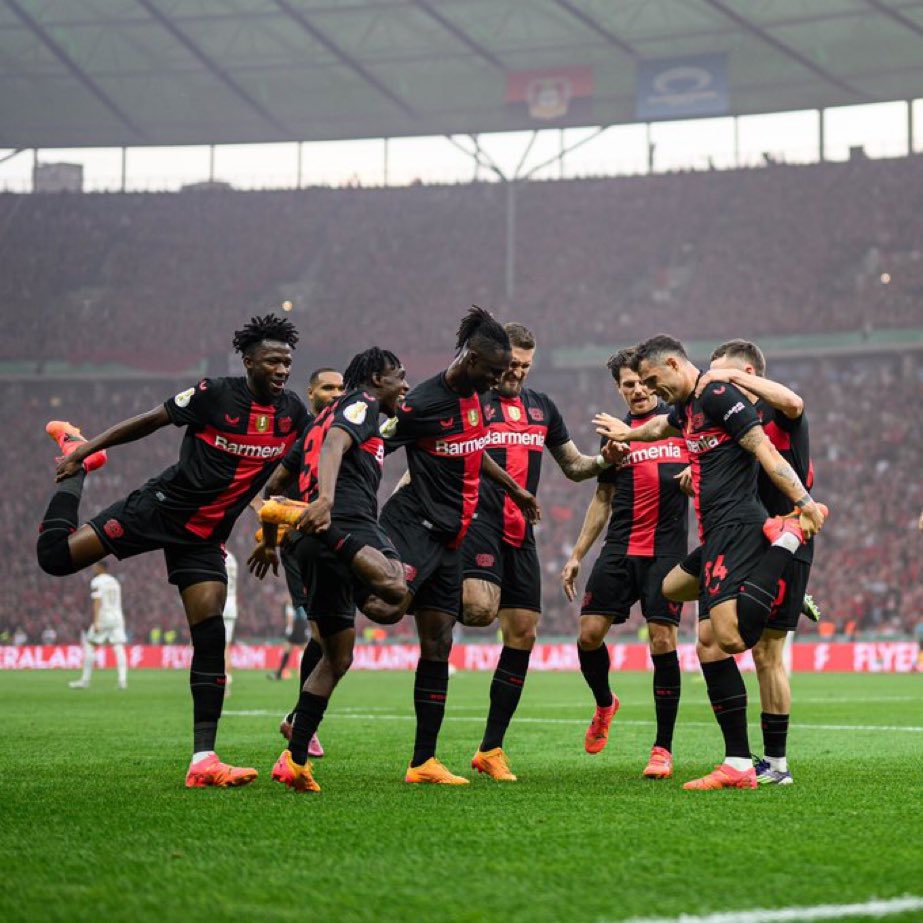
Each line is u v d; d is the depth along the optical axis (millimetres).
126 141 62156
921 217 58969
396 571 8250
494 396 10250
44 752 11695
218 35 53781
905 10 47719
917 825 6789
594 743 10750
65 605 53156
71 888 5105
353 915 4641
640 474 10172
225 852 5918
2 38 54594
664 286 60000
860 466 52719
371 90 57688
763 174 63031
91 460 9102
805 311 56750
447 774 9039
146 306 63781
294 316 62562
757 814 7211
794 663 39906
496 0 50125
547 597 50875
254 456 8766
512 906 4781
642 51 54031
